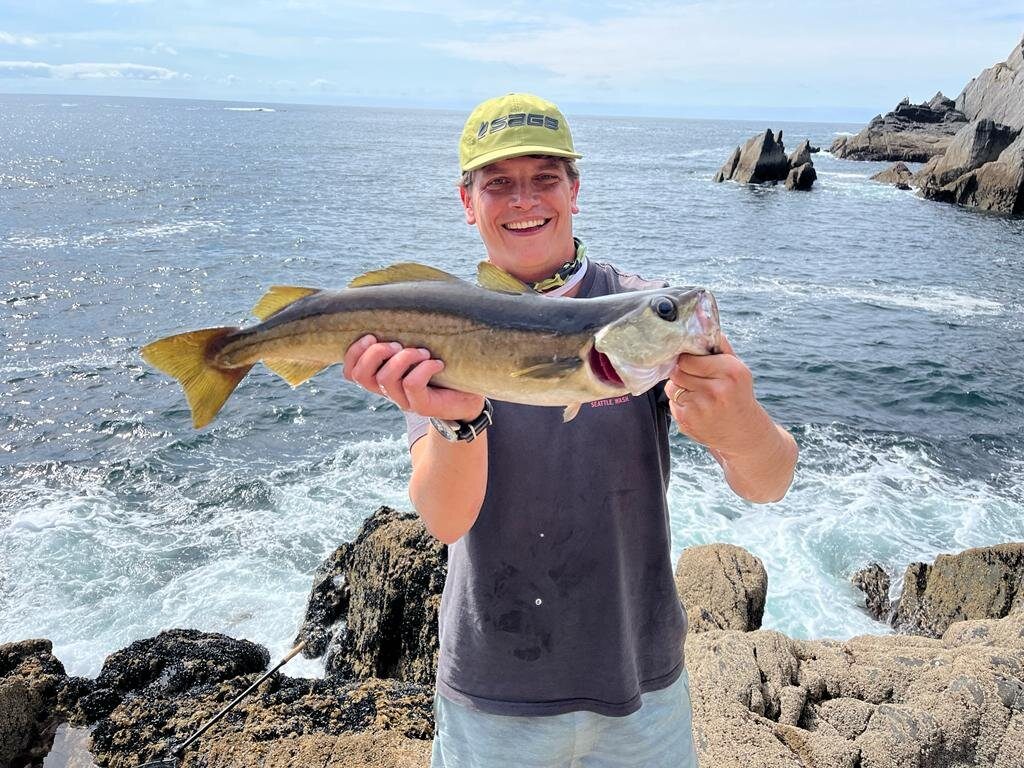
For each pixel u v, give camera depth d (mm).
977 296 28141
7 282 25047
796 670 6625
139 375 17781
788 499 12805
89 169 64750
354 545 9070
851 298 27625
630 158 110625
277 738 6223
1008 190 50250
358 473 13828
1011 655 6504
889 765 5602
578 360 2982
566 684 3248
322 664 8836
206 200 48844
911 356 20656
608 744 3350
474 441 2908
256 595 10312
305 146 116250
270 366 3506
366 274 3391
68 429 15109
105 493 12938
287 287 3473
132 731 6617
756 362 20047
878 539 11648
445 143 137500
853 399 17734
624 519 3207
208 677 7406
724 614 8406
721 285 29594
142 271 27781
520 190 3381
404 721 6332
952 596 9406
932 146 87000
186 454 14359
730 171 73438
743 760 5516
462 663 3346
